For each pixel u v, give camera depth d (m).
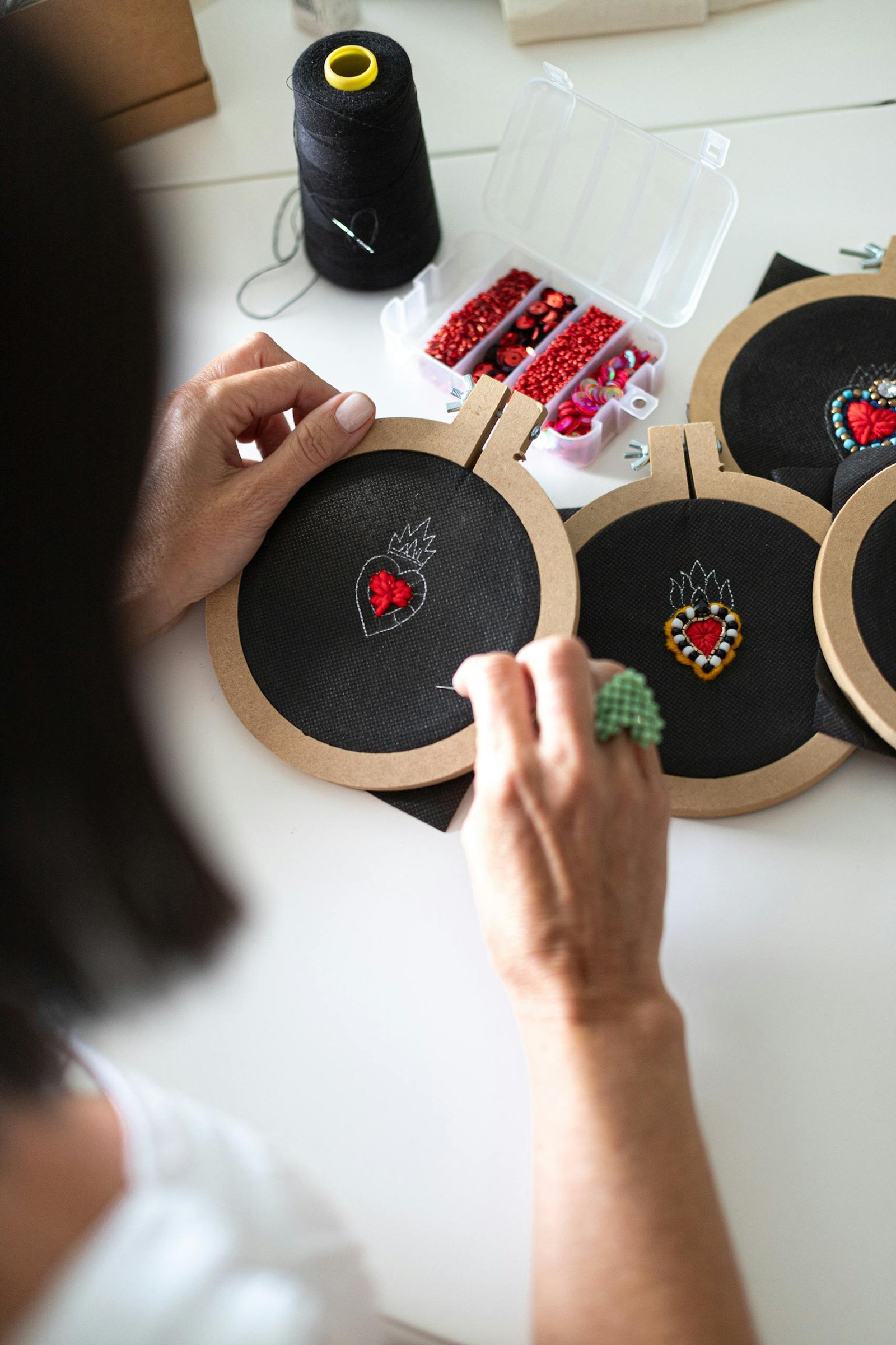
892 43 1.12
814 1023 0.76
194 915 0.34
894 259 0.99
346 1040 0.77
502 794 0.61
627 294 1.04
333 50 0.94
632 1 1.13
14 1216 0.36
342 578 0.89
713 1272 0.52
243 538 0.88
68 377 0.25
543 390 0.99
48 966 0.32
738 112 1.11
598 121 1.00
